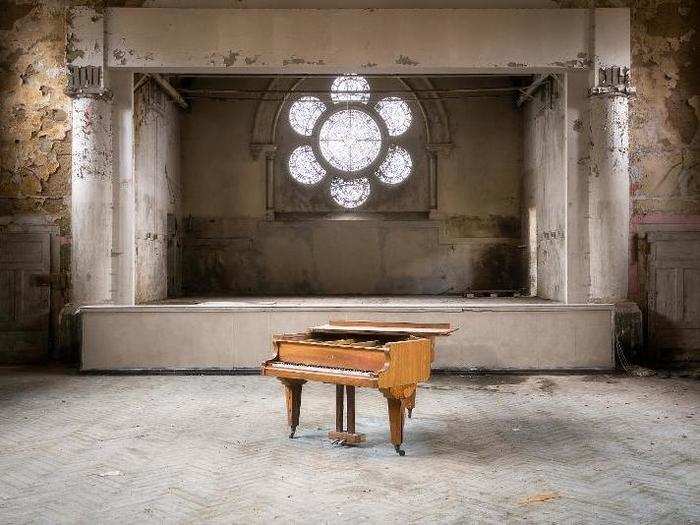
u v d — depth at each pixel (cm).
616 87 1102
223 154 1683
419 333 655
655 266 1140
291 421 641
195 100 1677
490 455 581
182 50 1105
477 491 486
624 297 1106
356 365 590
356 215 1709
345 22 1112
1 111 1135
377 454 585
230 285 1680
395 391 575
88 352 1009
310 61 1111
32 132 1134
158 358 1008
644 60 1137
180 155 1659
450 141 1688
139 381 952
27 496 477
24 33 1130
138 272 1273
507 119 1681
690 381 957
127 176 1121
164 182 1488
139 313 1012
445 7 1121
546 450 596
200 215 1678
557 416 734
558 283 1270
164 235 1481
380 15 1112
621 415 739
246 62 1109
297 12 1109
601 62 1106
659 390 888
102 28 1098
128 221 1120
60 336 1105
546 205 1380
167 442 625
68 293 1140
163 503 462
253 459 569
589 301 1114
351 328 671
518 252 1672
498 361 1003
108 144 1109
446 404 798
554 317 1005
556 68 1113
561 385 921
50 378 979
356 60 1112
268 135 1684
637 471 534
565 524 425
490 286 1680
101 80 1096
